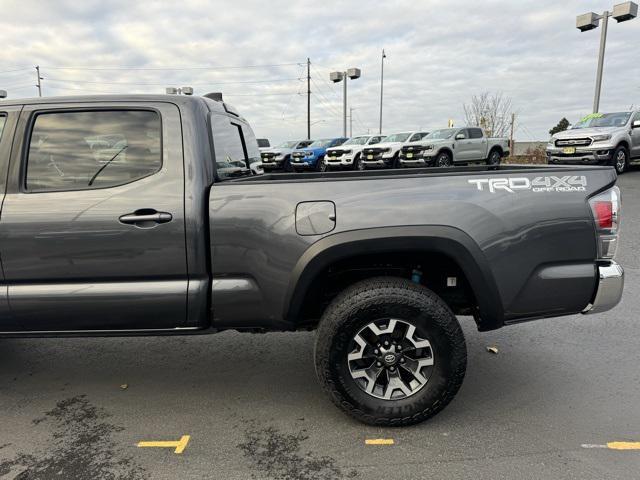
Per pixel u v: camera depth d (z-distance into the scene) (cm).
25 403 318
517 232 266
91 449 266
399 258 282
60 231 271
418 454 256
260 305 277
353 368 275
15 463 254
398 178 269
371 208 264
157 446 268
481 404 305
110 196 273
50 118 285
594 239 270
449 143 1803
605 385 327
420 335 268
